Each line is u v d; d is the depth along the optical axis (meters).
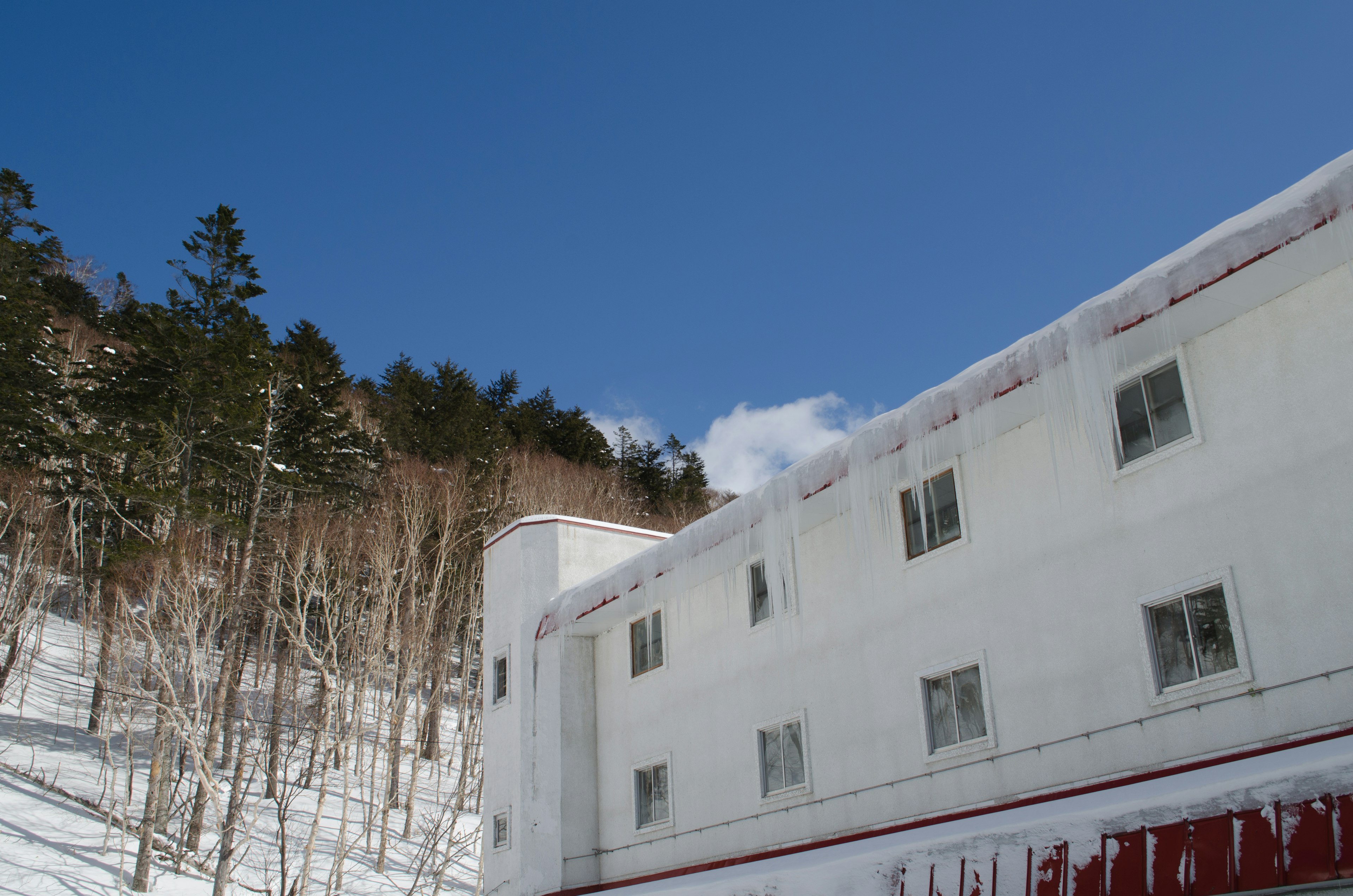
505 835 17.19
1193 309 9.08
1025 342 10.11
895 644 12.19
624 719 16.53
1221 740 8.68
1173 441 9.71
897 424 11.30
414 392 45.75
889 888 9.53
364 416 48.53
